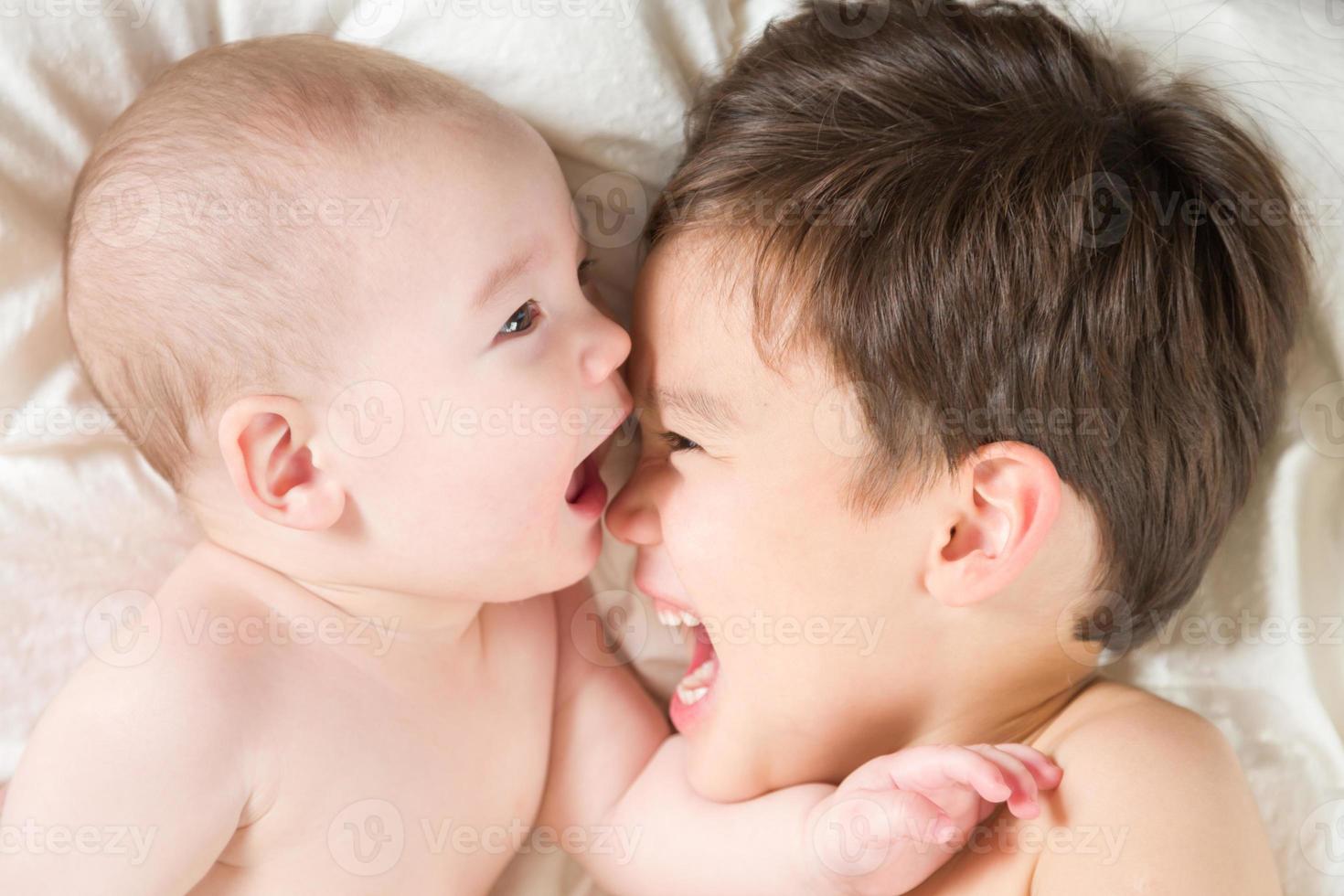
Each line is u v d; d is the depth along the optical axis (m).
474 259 0.81
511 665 1.00
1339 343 1.00
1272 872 0.84
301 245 0.79
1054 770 0.85
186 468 0.87
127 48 0.91
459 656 0.96
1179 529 0.91
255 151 0.79
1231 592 1.03
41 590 0.99
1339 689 1.02
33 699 1.00
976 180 0.84
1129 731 0.87
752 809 0.96
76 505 0.98
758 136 0.88
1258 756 1.01
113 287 0.82
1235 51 0.99
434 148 0.80
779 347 0.84
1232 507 0.95
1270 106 0.98
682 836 0.98
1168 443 0.88
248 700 0.85
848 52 0.91
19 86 0.89
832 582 0.88
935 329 0.83
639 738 1.06
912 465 0.84
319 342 0.80
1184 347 0.87
